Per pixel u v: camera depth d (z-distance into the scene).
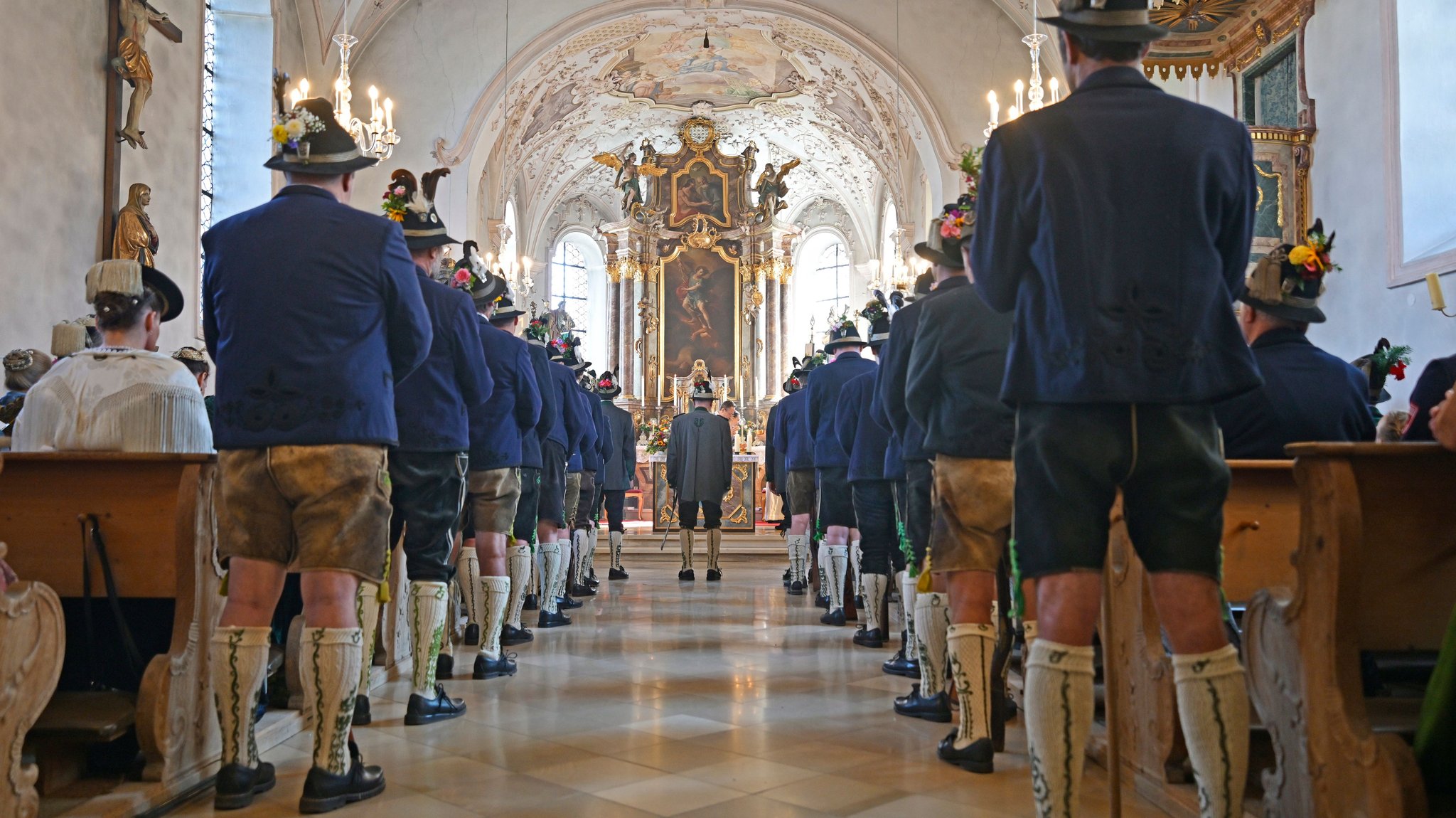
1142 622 2.90
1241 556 2.95
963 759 3.13
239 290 2.78
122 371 3.17
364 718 3.74
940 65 15.01
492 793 2.88
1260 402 3.12
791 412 7.66
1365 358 5.82
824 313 24.50
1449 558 2.18
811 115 19.98
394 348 2.98
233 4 11.48
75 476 2.89
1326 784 2.11
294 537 2.85
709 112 21.70
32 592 2.40
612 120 21.08
